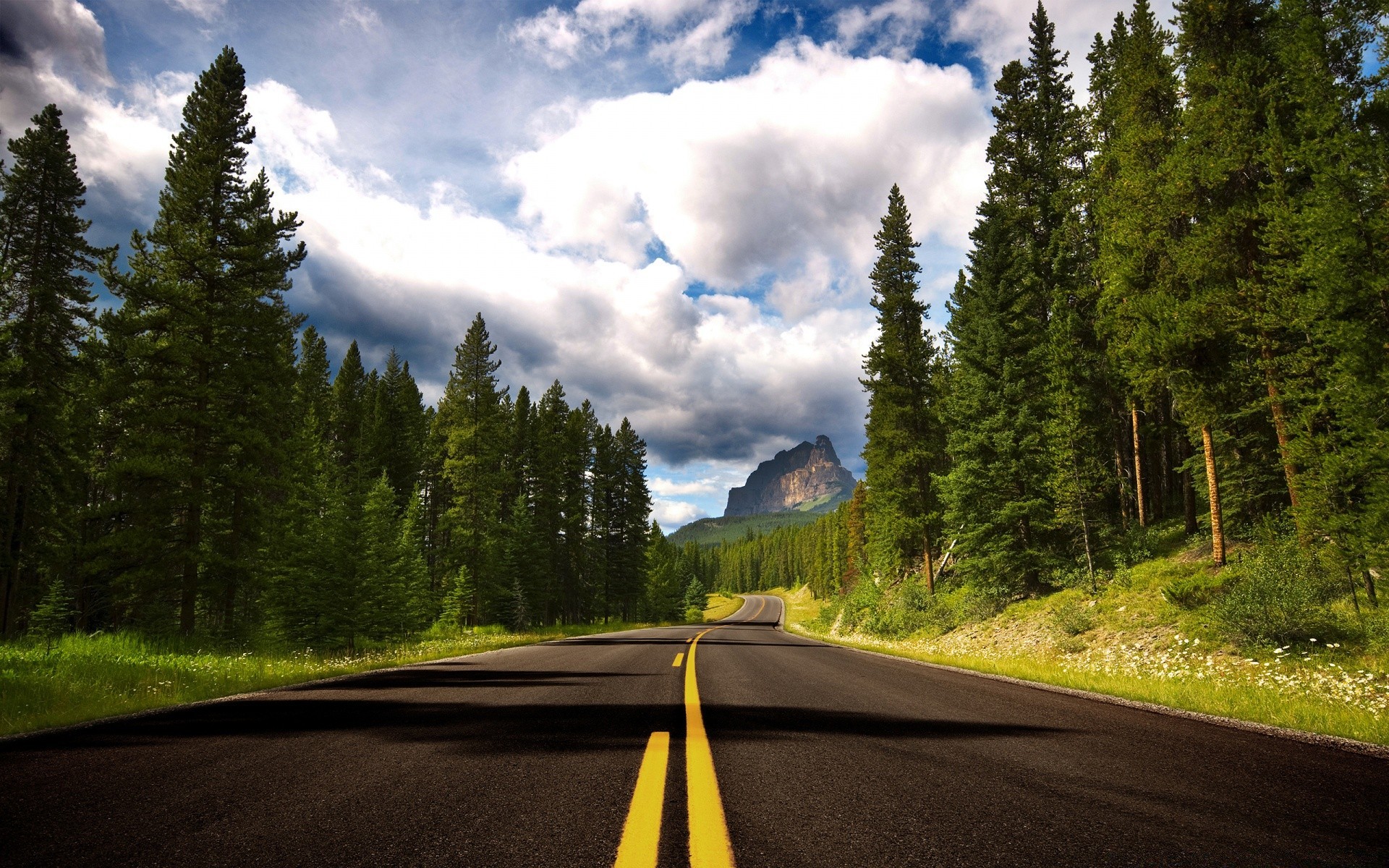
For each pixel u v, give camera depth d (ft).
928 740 13.55
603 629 137.80
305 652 56.18
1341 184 43.57
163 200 66.80
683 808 8.44
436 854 6.79
